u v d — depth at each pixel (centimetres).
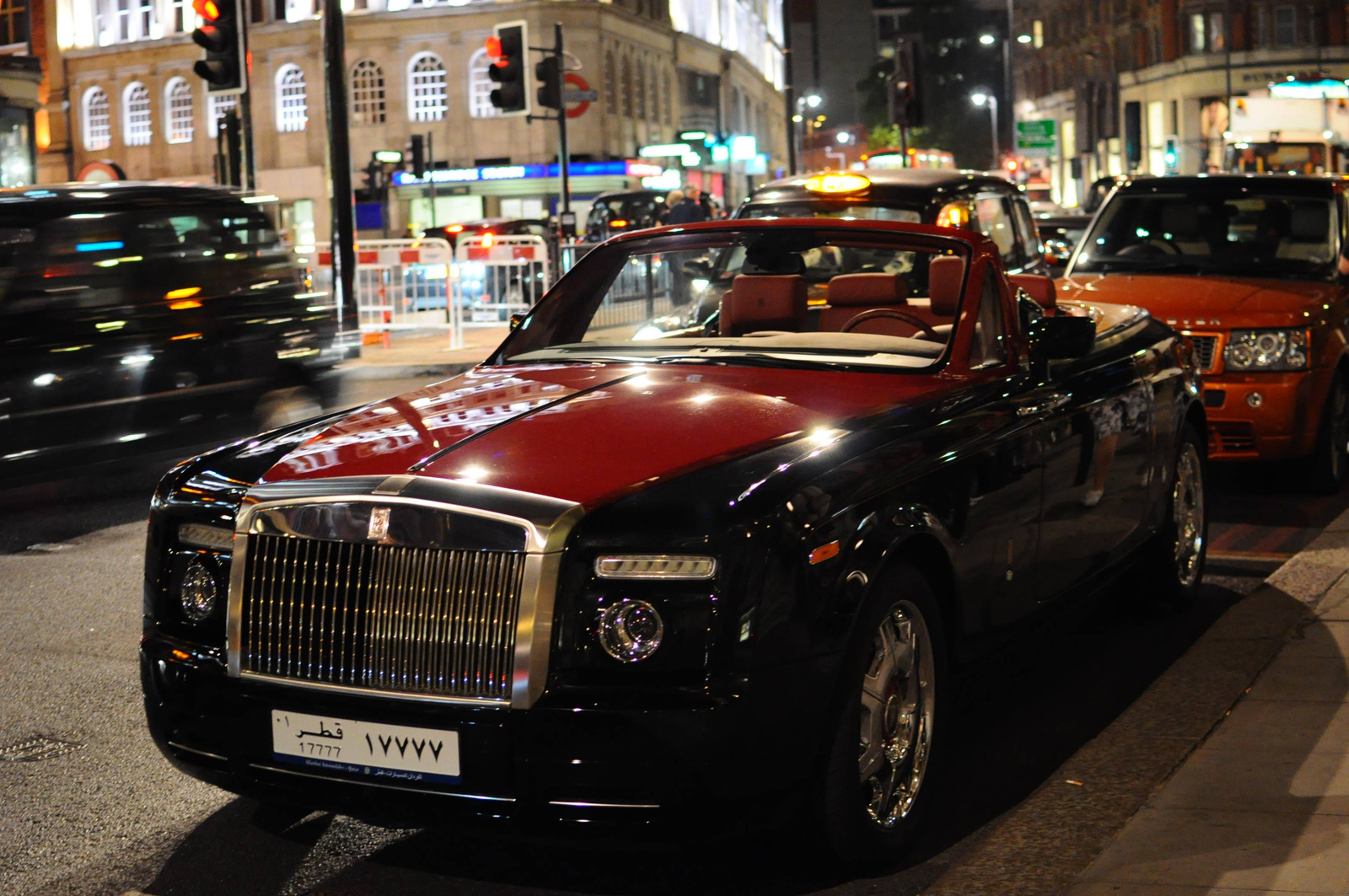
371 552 341
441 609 335
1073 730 482
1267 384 816
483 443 371
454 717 331
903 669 383
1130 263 934
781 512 338
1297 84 5019
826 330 485
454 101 5441
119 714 514
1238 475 923
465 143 5438
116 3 6038
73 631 619
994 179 1159
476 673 332
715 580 327
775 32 9981
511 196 4953
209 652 362
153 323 895
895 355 458
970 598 414
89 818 421
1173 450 589
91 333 862
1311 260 898
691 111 6994
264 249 984
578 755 324
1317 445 839
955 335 457
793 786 339
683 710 321
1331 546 690
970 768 448
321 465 369
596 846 330
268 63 5684
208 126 5838
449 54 5434
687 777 324
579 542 330
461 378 463
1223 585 664
